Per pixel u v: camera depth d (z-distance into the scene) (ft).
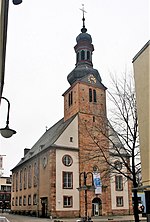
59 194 139.33
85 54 181.16
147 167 48.49
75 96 163.02
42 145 168.66
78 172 146.92
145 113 49.96
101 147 90.58
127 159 79.77
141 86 51.75
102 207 148.25
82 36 184.34
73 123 154.81
